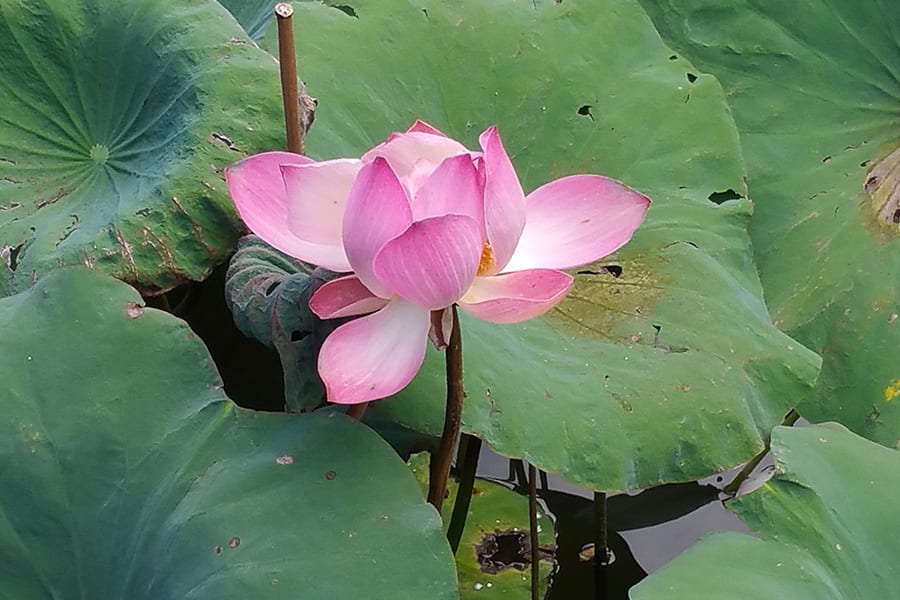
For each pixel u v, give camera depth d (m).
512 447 1.57
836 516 1.59
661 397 1.63
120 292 1.51
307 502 1.46
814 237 1.89
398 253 1.40
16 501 1.47
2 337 1.49
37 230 1.61
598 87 1.82
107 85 1.67
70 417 1.48
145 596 1.45
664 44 1.88
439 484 1.57
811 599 1.53
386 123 1.74
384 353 1.44
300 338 1.53
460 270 1.41
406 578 1.44
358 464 1.48
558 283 1.45
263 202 1.47
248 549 1.44
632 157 1.81
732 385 1.66
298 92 1.62
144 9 1.66
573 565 1.92
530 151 1.79
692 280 1.73
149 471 1.48
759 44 1.95
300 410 1.54
